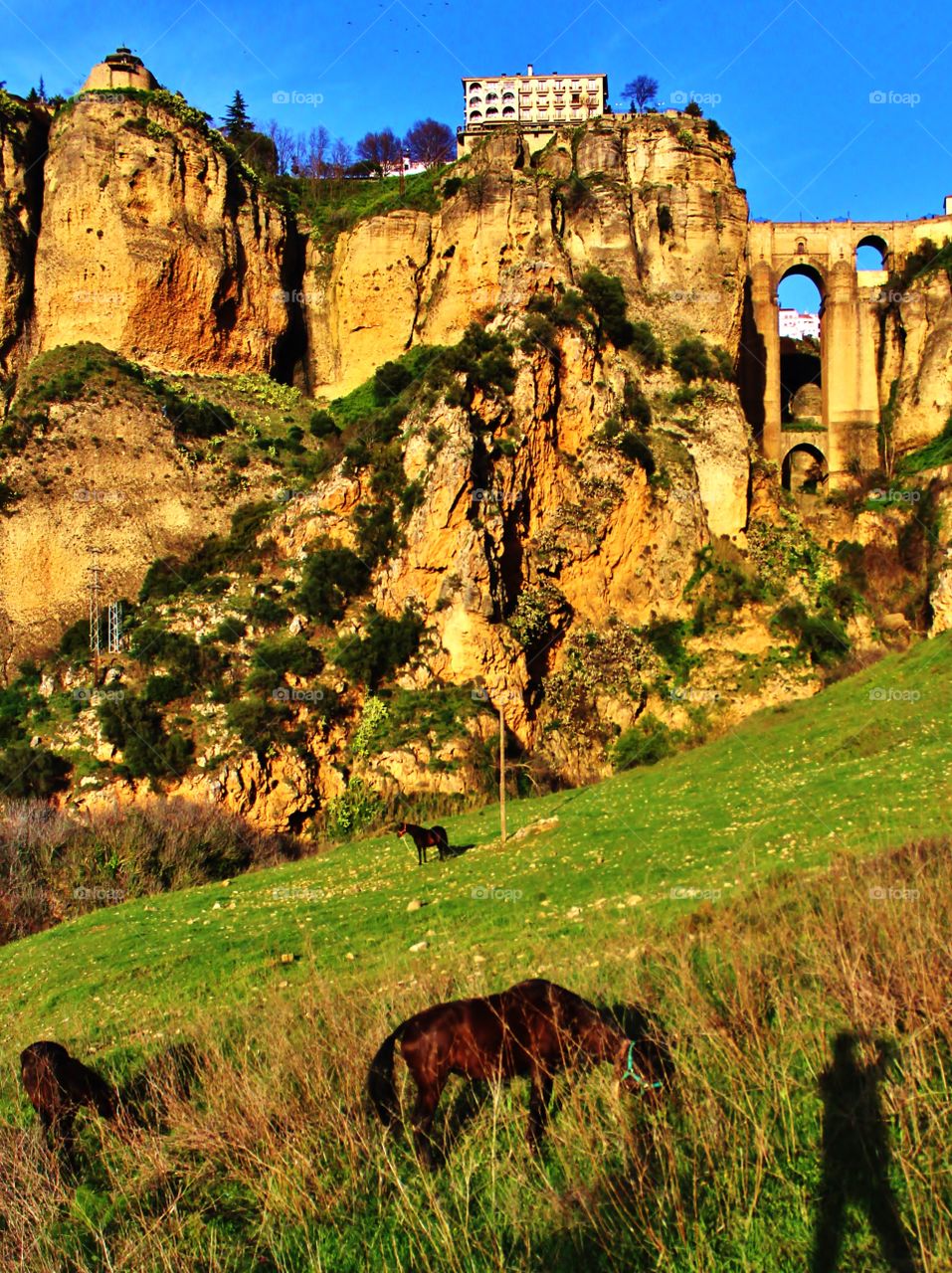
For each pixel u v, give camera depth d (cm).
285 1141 1080
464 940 2395
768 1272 807
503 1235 895
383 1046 1038
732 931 1477
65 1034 2278
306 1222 962
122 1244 975
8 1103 1494
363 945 2656
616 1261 836
